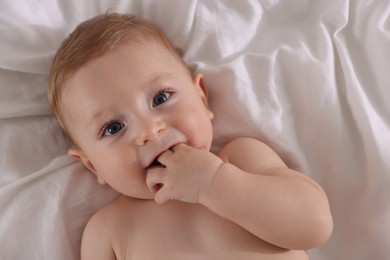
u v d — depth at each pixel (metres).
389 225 1.03
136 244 0.98
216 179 0.87
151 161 0.90
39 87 1.10
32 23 1.08
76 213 1.07
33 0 1.08
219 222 0.95
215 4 1.08
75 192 1.08
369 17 1.05
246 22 1.08
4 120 1.09
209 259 0.92
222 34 1.08
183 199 0.88
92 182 1.09
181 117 0.92
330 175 1.07
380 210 1.03
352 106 1.03
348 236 1.08
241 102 1.05
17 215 1.05
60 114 1.01
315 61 1.04
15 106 1.08
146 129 0.89
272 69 1.06
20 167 1.08
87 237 1.03
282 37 1.08
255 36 1.09
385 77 1.03
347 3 1.05
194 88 0.98
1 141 1.08
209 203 0.87
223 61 1.07
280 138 1.06
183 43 1.10
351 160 1.05
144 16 1.10
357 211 1.07
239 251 0.92
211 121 1.09
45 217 1.05
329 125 1.05
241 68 1.06
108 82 0.91
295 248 0.89
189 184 0.87
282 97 1.06
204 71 1.07
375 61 1.04
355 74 1.05
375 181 1.02
